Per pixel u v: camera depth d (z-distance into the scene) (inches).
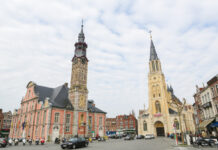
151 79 3336.6
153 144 1267.2
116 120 4965.6
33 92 2492.6
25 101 2637.8
